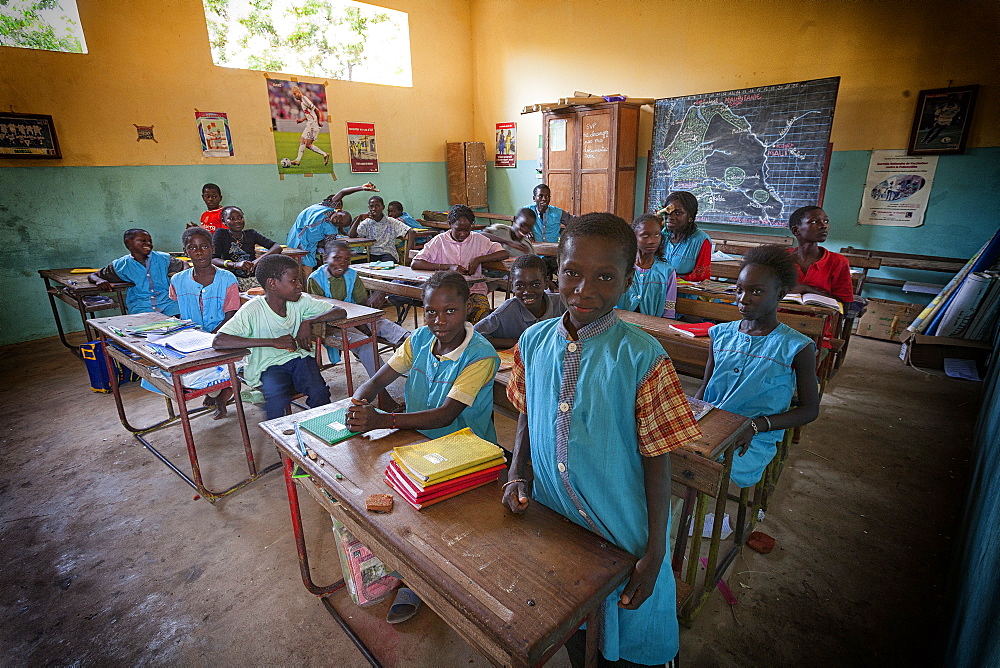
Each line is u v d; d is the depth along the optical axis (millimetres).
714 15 5445
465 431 1340
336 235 5789
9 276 4738
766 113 5129
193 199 5695
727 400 1985
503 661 871
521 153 7617
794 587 1832
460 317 1555
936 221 4535
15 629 1709
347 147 6820
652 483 947
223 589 1866
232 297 3162
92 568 1972
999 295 3709
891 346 4422
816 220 3102
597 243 842
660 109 5922
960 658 997
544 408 994
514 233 4621
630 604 966
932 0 4234
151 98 5273
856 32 4633
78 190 4977
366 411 1389
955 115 4277
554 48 6867
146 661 1591
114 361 2885
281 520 2240
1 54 4461
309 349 2588
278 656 1603
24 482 2531
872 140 4711
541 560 949
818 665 1530
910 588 1822
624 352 905
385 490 1181
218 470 2623
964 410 3191
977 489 1726
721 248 5387
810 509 2268
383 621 1718
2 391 3654
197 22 5441
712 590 1758
